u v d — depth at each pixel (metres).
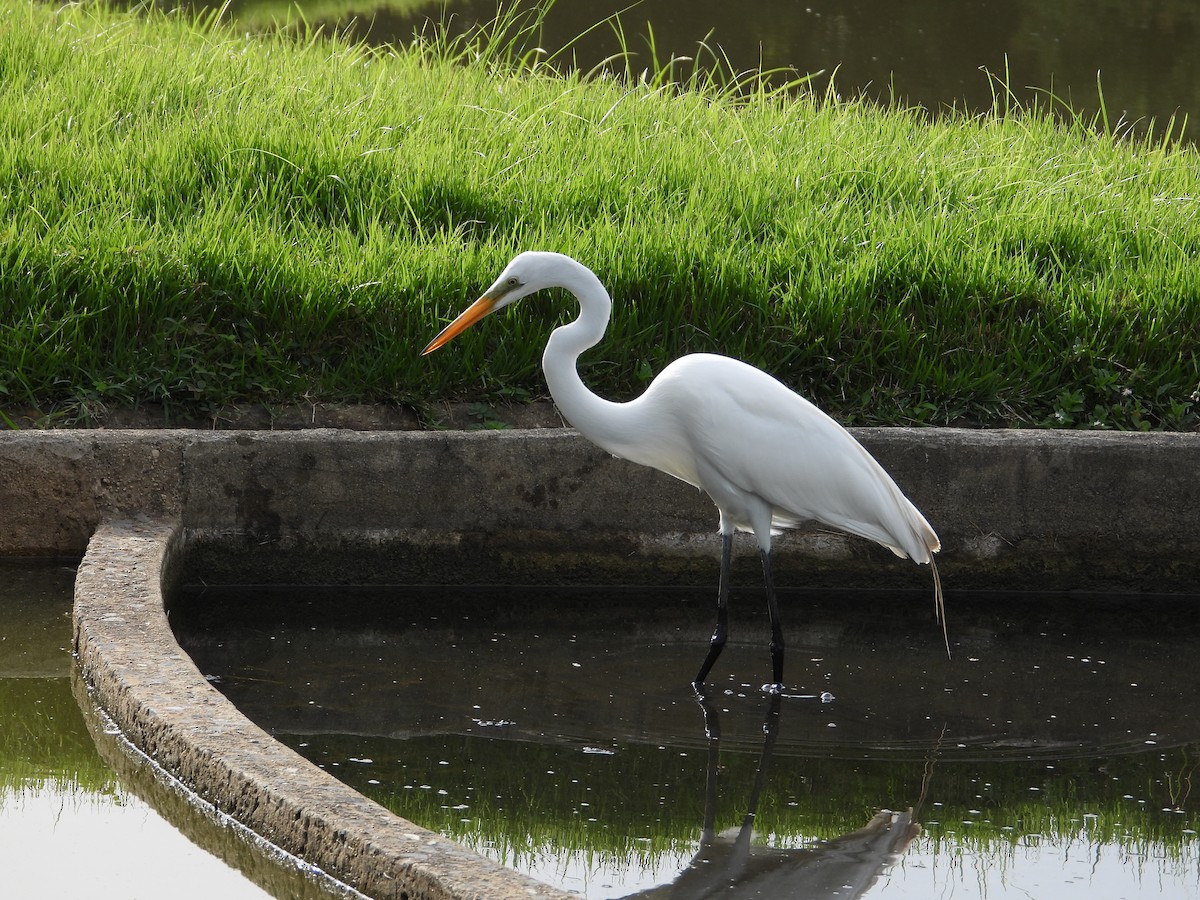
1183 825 6.69
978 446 9.66
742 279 11.47
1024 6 30.45
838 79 23.25
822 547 9.88
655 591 9.84
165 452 9.18
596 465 9.54
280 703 7.73
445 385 10.63
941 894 5.92
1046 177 15.05
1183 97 23.05
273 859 5.66
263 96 15.62
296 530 9.41
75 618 7.68
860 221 12.98
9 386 10.12
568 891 5.39
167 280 10.77
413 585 9.62
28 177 12.34
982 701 8.20
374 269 11.24
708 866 6.10
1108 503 9.77
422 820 6.41
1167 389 11.06
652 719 7.76
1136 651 9.09
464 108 15.48
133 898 5.61
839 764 7.26
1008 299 11.63
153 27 19.88
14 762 6.76
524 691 8.08
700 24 26.97
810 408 8.15
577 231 12.22
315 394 10.48
